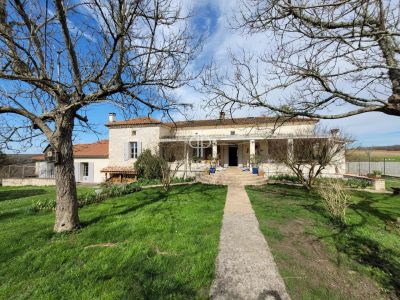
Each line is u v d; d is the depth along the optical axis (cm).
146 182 1681
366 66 359
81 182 2392
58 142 588
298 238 537
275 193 1184
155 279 363
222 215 732
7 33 488
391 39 405
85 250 474
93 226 632
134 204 930
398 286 355
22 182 2297
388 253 468
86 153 2428
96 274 381
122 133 2306
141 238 535
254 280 362
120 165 2273
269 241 517
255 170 1795
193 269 390
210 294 328
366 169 2472
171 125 2525
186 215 736
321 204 897
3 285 358
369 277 380
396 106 383
